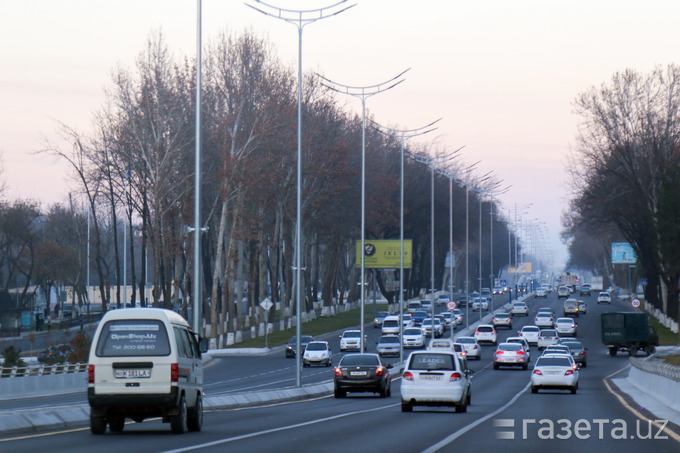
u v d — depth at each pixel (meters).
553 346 176.00
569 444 53.09
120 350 59.00
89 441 53.22
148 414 59.00
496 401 104.88
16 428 60.16
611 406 93.19
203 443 51.72
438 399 84.88
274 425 67.38
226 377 173.50
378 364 118.56
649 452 49.03
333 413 83.56
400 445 51.56
